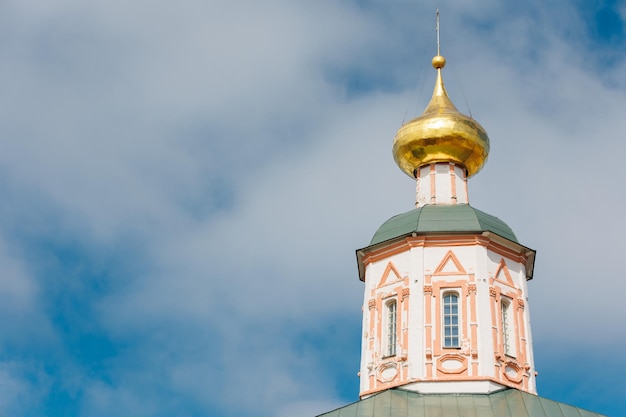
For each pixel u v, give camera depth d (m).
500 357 45.25
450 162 52.56
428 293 46.62
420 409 42.47
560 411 42.16
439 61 56.59
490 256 48.00
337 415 42.44
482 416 41.66
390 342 46.94
